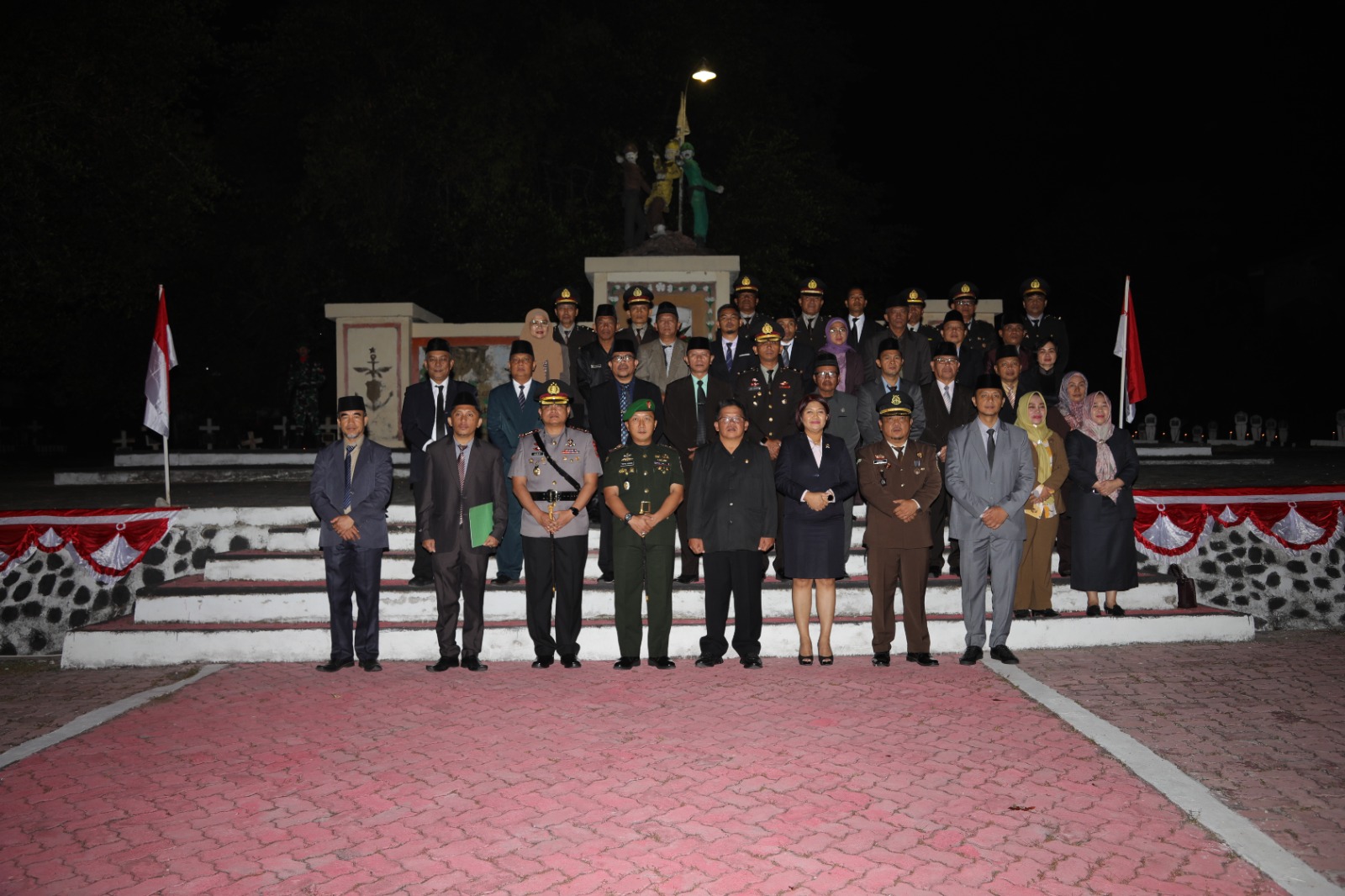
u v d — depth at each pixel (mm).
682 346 9438
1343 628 9734
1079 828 4742
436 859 4457
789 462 7816
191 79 18844
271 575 9164
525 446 7875
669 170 16344
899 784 5270
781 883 4211
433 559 7777
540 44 25531
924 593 7852
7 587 9703
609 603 8602
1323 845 4590
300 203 22578
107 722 6527
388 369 17266
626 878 4254
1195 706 6668
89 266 17812
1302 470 14305
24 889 4230
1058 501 8555
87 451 33406
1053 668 7676
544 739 6051
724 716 6469
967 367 9656
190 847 4613
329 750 5914
